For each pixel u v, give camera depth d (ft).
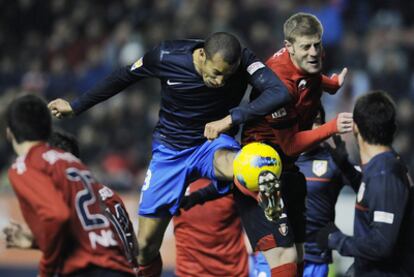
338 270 100.89
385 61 147.33
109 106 144.05
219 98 63.62
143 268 70.74
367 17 165.17
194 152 66.03
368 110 61.26
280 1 159.84
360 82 146.10
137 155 139.13
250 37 152.76
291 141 62.49
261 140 64.34
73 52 163.32
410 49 156.15
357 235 62.59
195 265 75.00
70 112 67.21
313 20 61.57
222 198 73.26
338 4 162.09
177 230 75.36
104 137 140.46
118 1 168.76
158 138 67.62
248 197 64.23
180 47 63.67
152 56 64.39
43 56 163.94
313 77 62.54
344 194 109.91
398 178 60.29
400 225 60.34
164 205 67.62
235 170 61.16
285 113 61.67
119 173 134.72
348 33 161.17
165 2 161.38
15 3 171.83
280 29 155.53
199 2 158.10
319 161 73.72
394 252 61.11
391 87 145.28
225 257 74.43
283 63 62.54
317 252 74.28
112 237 54.70
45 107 54.95
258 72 60.95
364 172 61.57
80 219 53.67
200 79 62.80
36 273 107.04
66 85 155.02
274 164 60.49
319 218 73.82
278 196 60.59
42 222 51.57
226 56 59.21
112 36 161.99
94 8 169.07
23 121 54.08
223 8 154.51
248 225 64.49
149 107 144.87
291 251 62.95
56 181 53.31
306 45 61.05
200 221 73.87
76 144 62.34
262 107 59.06
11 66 161.48
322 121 69.67
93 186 55.16
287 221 63.36
